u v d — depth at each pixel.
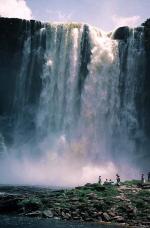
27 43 103.81
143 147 97.94
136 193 53.62
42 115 102.06
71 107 101.62
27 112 102.62
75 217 47.09
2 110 103.31
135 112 100.19
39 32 103.88
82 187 55.88
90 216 47.41
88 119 100.81
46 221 45.19
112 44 103.56
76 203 49.44
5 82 103.62
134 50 102.12
